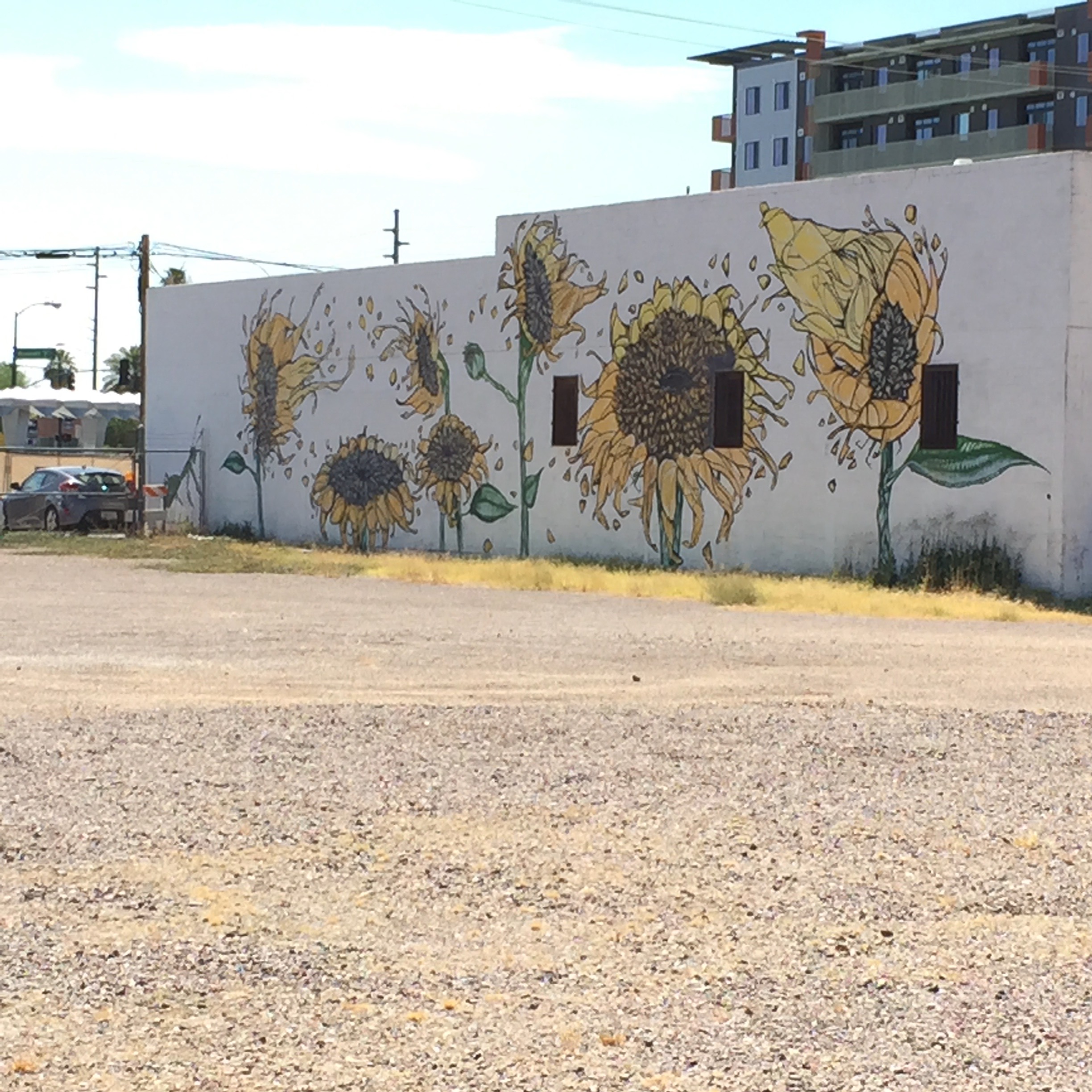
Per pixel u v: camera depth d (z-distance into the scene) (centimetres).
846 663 1605
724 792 976
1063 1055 567
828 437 2962
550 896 754
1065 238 2628
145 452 4453
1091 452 2662
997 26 8669
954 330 2770
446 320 3791
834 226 2952
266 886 763
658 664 1581
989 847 855
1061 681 1488
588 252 3422
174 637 1792
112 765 1025
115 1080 536
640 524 3319
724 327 3142
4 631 1859
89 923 701
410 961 661
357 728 1170
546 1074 547
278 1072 546
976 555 2712
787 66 9888
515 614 2161
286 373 4250
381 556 3494
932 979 647
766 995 626
